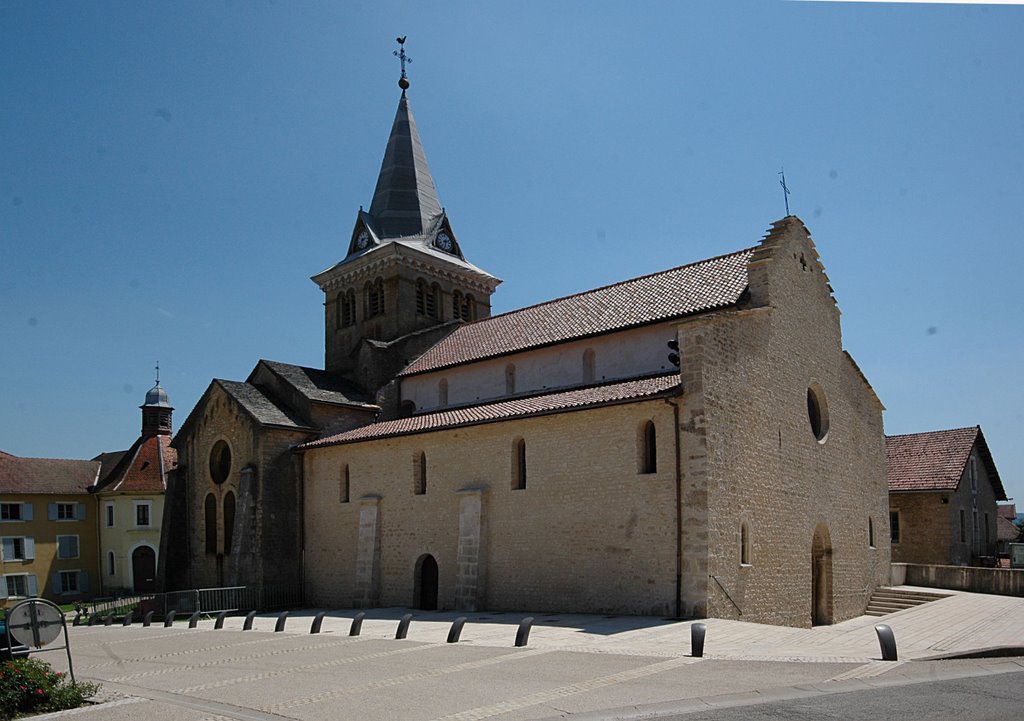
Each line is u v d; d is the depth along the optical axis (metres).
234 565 37.47
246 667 19.14
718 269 34.50
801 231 34.38
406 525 33.91
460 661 18.30
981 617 27.64
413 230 50.00
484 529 30.67
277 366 43.06
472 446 31.86
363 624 27.98
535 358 36.12
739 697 13.66
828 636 21.80
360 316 48.12
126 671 19.50
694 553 25.05
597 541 27.44
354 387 44.19
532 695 14.35
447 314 48.66
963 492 48.28
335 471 37.56
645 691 14.34
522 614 28.16
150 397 66.88
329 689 15.72
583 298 38.81
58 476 63.06
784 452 30.69
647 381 29.28
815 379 34.16
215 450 41.44
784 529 29.88
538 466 29.52
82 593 61.19
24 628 16.27
